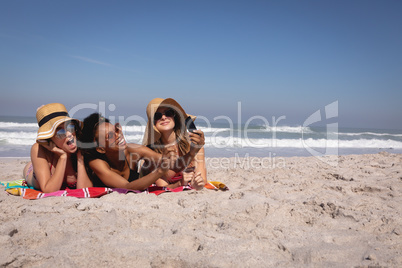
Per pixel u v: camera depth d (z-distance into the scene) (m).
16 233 2.51
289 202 3.43
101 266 2.02
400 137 29.69
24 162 7.44
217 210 3.12
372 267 1.92
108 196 3.44
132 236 2.45
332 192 3.83
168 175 4.07
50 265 1.99
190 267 2.00
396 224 2.65
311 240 2.40
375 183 4.42
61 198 3.34
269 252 2.20
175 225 2.77
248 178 5.15
